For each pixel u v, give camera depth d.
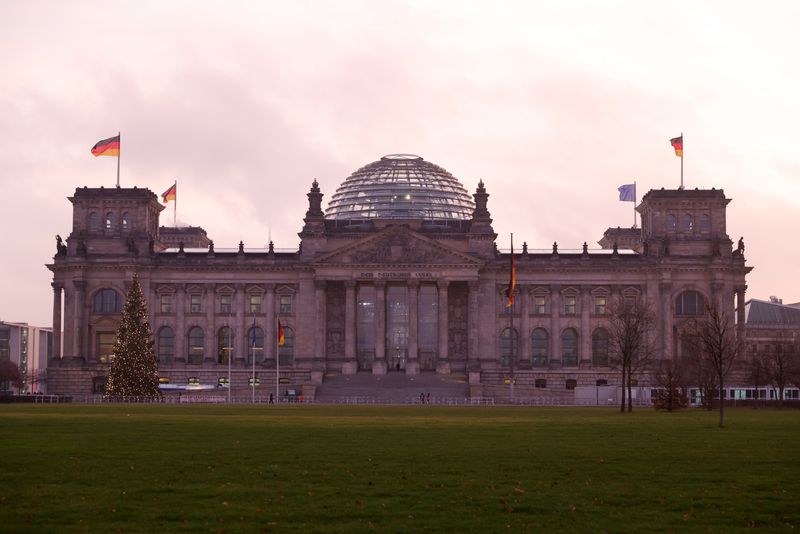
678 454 73.94
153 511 48.91
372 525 46.31
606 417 135.50
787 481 59.28
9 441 82.12
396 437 89.69
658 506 51.25
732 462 68.56
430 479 59.53
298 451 75.00
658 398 173.00
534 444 82.38
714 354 164.00
